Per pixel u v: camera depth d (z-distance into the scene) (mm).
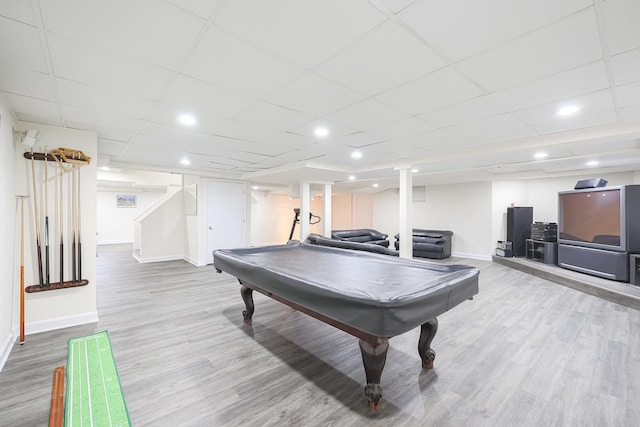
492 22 1359
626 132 2889
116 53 1624
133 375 2133
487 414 1727
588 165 5074
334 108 2496
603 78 1927
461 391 1954
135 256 7352
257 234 9844
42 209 2889
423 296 1632
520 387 1997
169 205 7098
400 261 2977
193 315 3371
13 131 2619
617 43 1521
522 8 1260
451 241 7762
